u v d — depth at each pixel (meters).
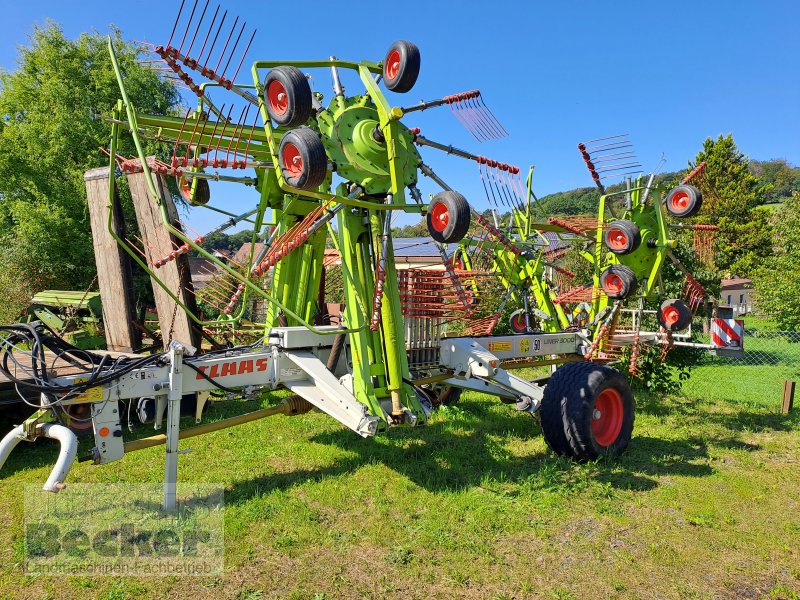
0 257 16.64
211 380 4.29
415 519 4.00
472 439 5.92
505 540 3.73
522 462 5.21
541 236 8.53
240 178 5.56
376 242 4.50
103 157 18.08
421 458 5.31
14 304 13.24
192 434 4.26
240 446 5.61
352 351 4.48
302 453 5.39
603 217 7.22
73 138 17.91
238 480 4.69
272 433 6.07
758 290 14.13
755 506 4.36
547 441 5.24
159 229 6.00
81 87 19.22
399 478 4.77
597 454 5.07
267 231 5.78
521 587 3.18
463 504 4.21
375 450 5.49
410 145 4.59
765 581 3.30
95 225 6.41
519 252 5.89
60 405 3.72
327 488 4.51
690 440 6.10
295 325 5.62
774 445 5.98
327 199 4.06
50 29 19.19
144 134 4.97
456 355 5.29
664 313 6.86
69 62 19.23
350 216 4.56
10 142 19.47
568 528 3.91
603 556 3.54
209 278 5.56
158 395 4.16
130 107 4.15
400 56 4.31
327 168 3.96
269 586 3.16
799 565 3.48
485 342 5.83
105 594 3.06
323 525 3.90
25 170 19.44
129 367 3.93
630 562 3.47
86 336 8.00
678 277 9.22
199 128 5.00
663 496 4.48
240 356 4.48
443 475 4.81
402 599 3.06
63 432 3.62
